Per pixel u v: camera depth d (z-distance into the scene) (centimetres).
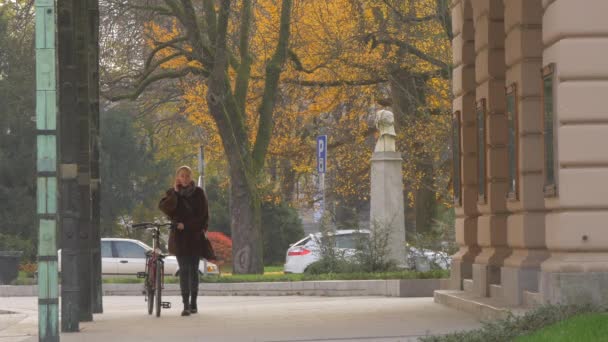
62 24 1542
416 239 3067
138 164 6425
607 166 1454
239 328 1593
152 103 4822
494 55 1852
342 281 2777
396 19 3909
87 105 1680
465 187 2070
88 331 1564
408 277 2739
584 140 1449
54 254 1229
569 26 1452
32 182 5600
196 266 1867
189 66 3734
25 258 5303
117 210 6384
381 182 3122
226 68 3656
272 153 4606
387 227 3083
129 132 6384
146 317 1847
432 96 4197
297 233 5991
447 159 4169
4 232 5512
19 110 5478
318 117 4638
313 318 1769
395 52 4075
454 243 3012
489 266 1845
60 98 1527
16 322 1802
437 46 3925
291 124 4575
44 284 1228
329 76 4234
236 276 3192
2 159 5538
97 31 1928
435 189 4191
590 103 1450
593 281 1434
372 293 2728
